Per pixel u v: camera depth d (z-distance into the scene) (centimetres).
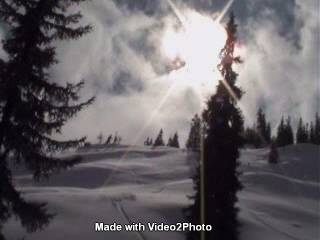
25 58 1058
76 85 1083
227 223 2366
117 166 7262
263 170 7488
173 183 5041
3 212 1091
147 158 9106
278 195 5097
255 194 4772
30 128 1070
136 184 5891
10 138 1047
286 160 8931
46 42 1087
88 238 1955
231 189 2405
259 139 11875
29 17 1045
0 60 1034
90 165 7050
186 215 2570
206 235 2275
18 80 1020
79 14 1090
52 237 1855
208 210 2347
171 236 2231
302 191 5516
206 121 2516
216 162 2397
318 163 8800
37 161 1085
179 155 9044
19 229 1861
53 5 1048
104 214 2377
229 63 2586
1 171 1065
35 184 5547
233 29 2664
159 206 2761
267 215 3272
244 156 9462
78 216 2247
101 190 4162
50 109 1066
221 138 2441
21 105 1050
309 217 3494
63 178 6147
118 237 2053
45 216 1121
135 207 2669
